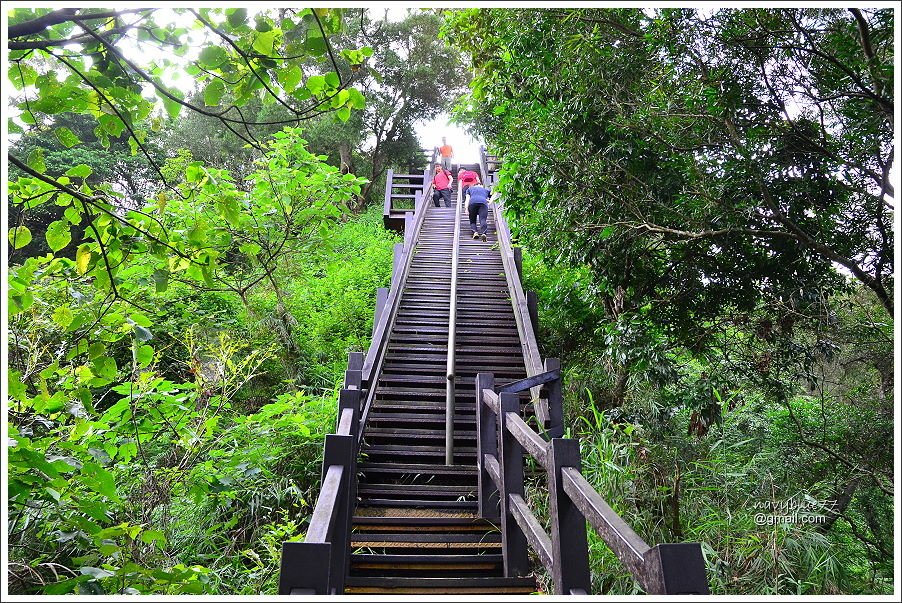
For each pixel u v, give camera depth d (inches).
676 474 169.5
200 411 159.3
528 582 132.6
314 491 229.9
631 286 215.8
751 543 155.3
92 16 75.9
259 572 164.1
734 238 178.1
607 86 182.4
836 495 206.8
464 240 428.1
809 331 194.2
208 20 80.6
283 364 339.9
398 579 131.6
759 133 153.6
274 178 261.3
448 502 175.5
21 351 122.2
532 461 196.7
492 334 296.7
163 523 145.2
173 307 306.2
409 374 258.5
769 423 236.1
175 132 712.4
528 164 224.8
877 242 161.6
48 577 100.3
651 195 180.2
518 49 220.4
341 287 409.1
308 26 83.5
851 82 144.3
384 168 882.1
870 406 211.9
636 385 219.3
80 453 99.1
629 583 134.1
